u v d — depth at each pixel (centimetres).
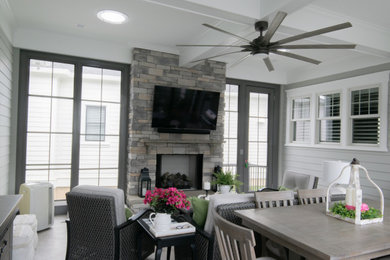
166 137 479
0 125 338
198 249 239
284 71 624
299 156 589
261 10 276
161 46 468
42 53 424
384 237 177
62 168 444
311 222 205
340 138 505
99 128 467
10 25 377
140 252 258
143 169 449
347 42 342
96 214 226
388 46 374
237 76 572
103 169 470
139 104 458
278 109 634
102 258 232
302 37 240
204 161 505
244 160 589
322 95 552
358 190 206
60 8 339
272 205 262
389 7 310
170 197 222
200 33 403
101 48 451
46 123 434
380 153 437
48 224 374
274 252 228
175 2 251
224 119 563
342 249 155
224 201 244
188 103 476
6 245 155
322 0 297
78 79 448
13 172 406
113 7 331
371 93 461
